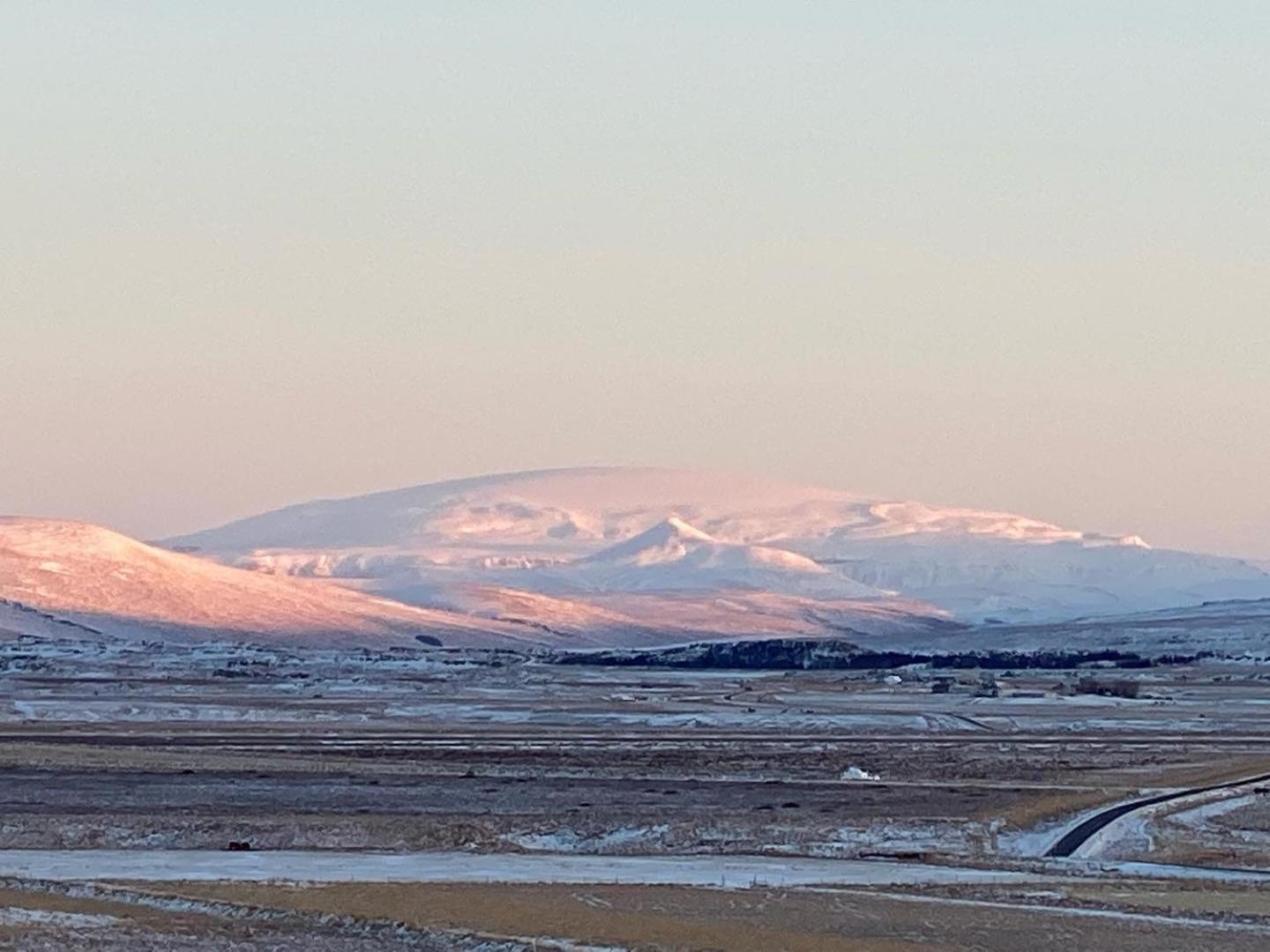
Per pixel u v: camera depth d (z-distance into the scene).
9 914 66.31
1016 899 74.38
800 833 99.50
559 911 67.19
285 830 96.12
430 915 66.62
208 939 62.91
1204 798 122.56
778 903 70.88
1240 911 73.00
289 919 66.88
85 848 92.44
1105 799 120.56
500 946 61.94
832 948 61.44
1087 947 64.00
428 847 94.06
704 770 140.75
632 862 86.50
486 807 111.00
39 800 110.56
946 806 114.75
